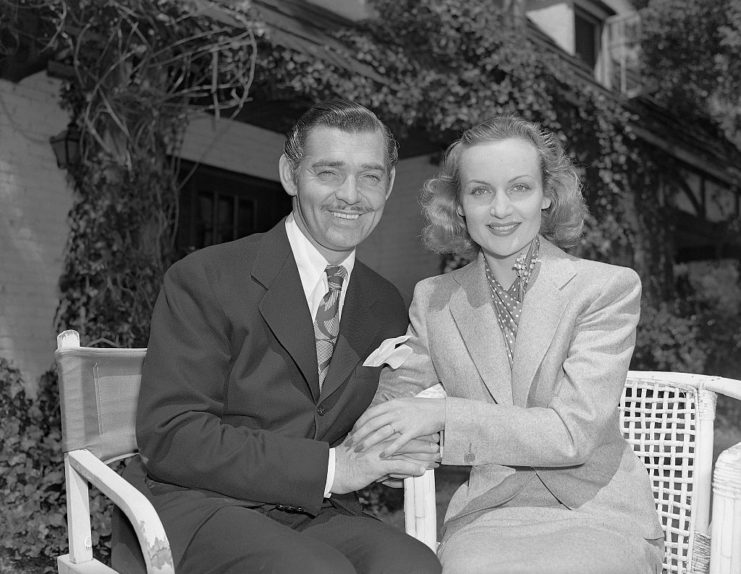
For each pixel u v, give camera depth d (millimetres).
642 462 1819
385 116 6508
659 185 9422
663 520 1908
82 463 1571
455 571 1491
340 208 1722
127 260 4871
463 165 1772
